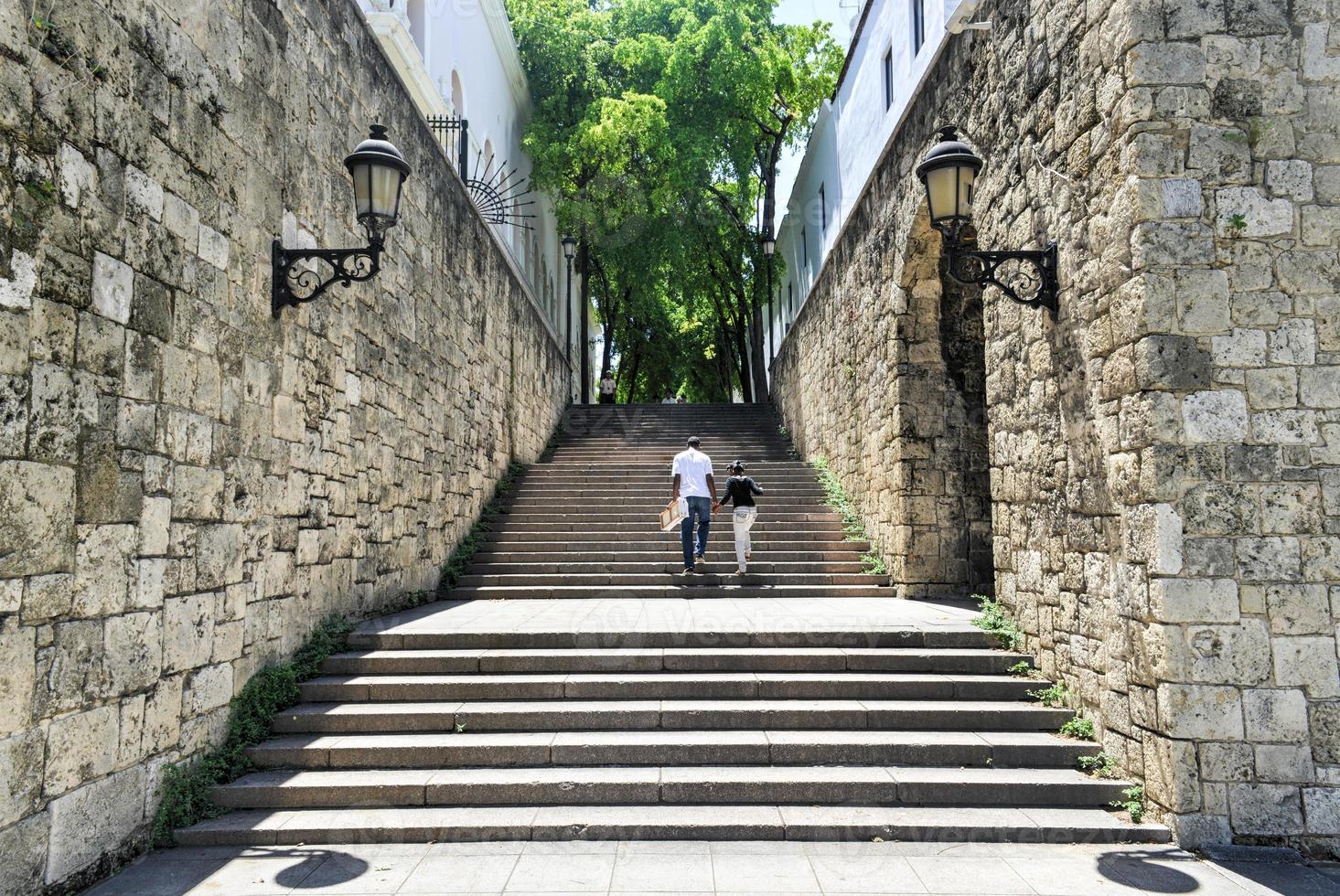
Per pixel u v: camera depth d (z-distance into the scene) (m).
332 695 5.27
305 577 5.70
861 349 10.59
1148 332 4.18
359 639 6.04
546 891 3.55
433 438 8.73
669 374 28.22
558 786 4.42
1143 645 4.21
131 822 3.82
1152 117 4.28
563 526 10.80
